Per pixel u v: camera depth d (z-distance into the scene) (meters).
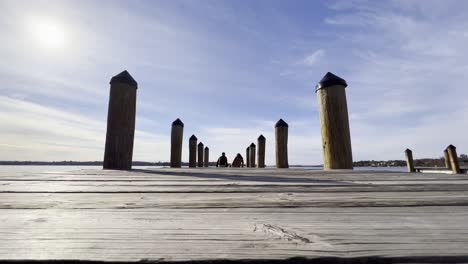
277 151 8.78
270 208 1.18
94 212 1.08
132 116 4.43
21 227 0.87
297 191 1.73
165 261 0.66
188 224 0.92
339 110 4.36
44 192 1.63
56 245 0.73
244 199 1.42
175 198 1.44
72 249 0.71
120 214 1.05
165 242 0.76
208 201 1.35
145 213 1.08
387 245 0.75
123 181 2.34
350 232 0.85
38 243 0.74
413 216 1.05
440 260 0.68
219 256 0.67
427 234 0.84
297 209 1.17
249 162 16.56
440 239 0.79
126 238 0.79
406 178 2.79
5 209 1.13
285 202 1.33
